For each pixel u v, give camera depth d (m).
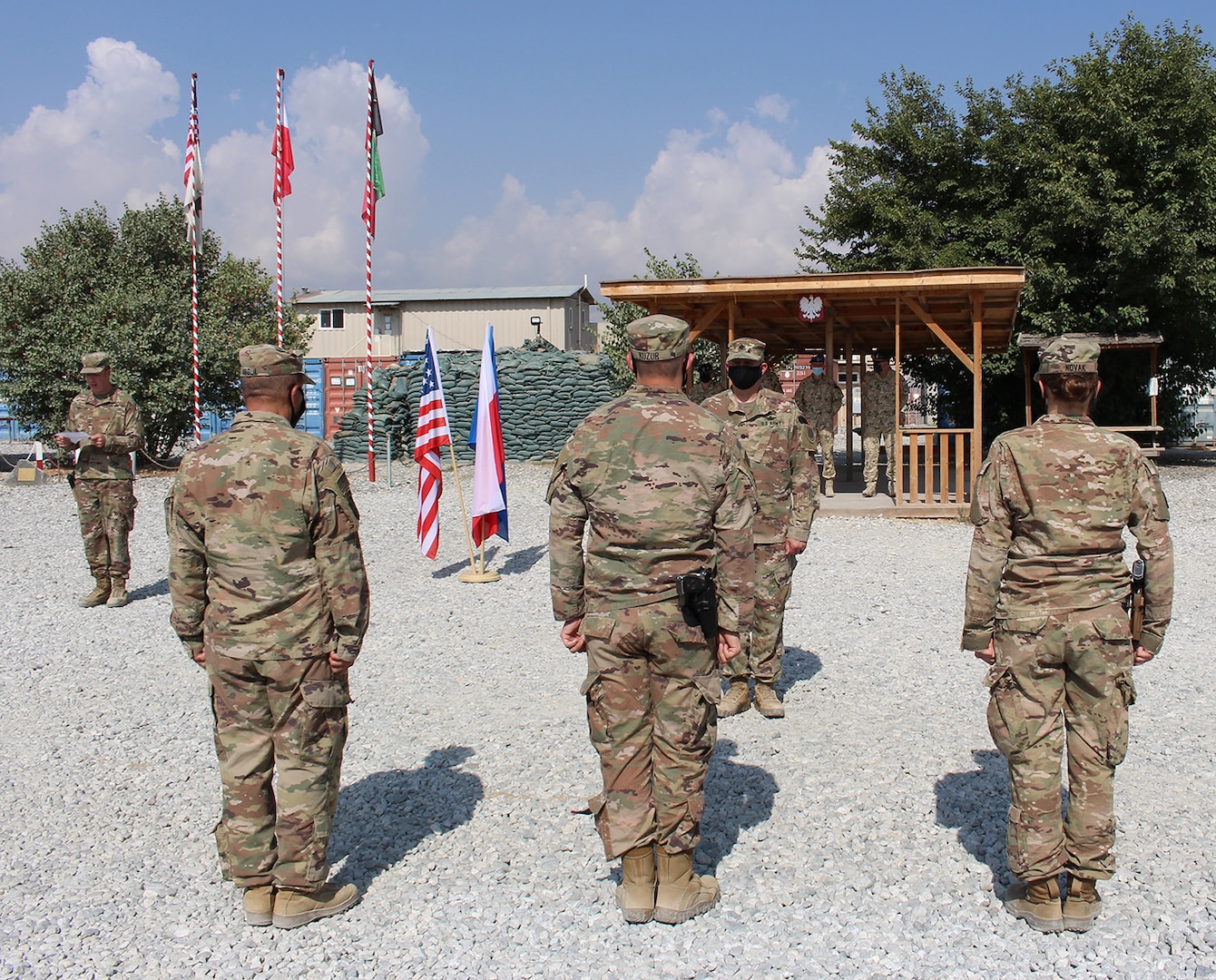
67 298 20.53
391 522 12.94
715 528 3.28
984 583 3.27
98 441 8.07
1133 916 3.31
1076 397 3.25
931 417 27.55
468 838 3.96
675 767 3.26
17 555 10.88
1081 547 3.14
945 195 22.52
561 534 3.32
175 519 3.32
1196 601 7.97
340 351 35.84
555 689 5.97
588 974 3.04
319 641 3.30
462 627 7.54
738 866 3.69
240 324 22.53
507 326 35.25
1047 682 3.20
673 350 3.32
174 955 3.20
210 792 4.50
